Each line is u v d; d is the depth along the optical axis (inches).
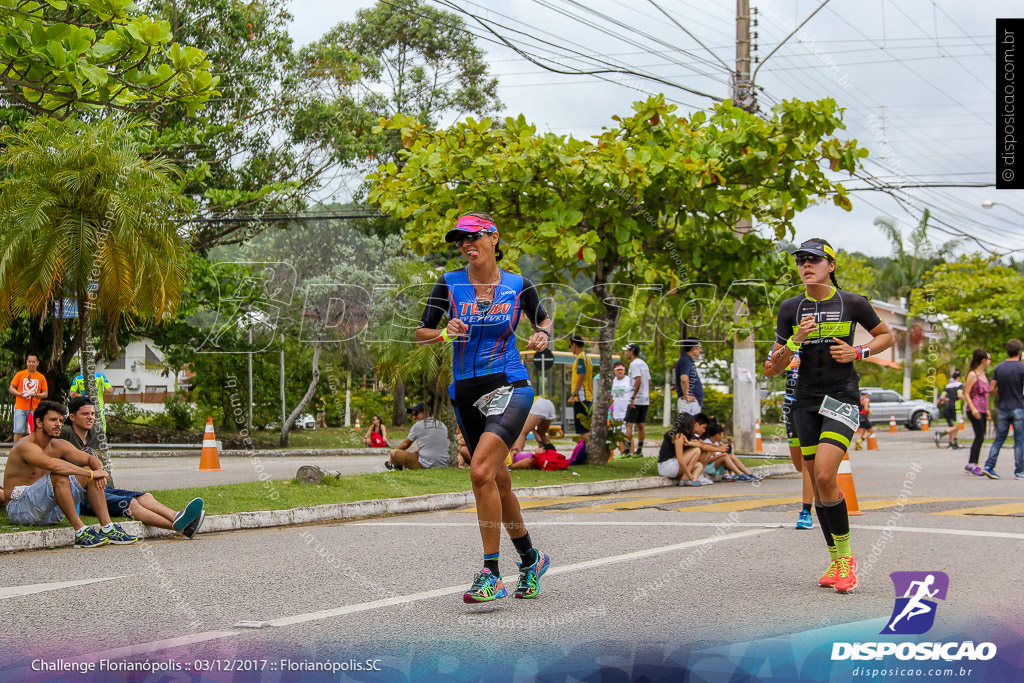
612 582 222.1
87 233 323.0
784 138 471.2
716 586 216.5
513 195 498.6
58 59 311.4
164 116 882.8
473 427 207.0
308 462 717.3
